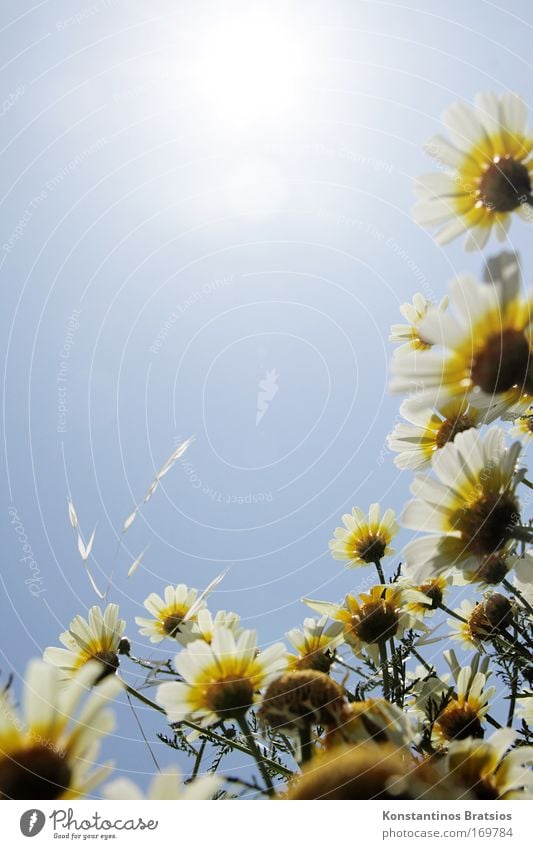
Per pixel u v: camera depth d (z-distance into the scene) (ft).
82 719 1.06
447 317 1.19
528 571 1.29
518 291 1.17
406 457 1.46
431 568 1.22
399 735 1.10
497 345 1.17
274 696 1.15
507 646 1.54
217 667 1.27
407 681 1.50
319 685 1.14
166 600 1.78
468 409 1.23
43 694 1.06
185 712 1.26
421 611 1.58
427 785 1.07
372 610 1.53
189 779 1.24
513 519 1.22
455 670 1.52
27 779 1.02
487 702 1.41
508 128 1.33
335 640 1.52
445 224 1.33
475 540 1.21
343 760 1.07
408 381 1.20
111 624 1.50
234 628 1.40
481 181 1.33
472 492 1.22
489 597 1.56
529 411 1.31
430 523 1.22
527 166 1.32
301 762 1.09
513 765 1.12
